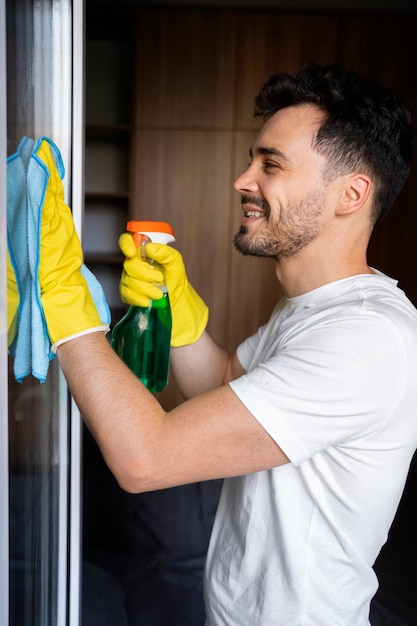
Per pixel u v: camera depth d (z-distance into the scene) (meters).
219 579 1.00
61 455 0.95
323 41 3.53
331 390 0.79
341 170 0.92
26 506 0.84
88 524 1.99
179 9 3.48
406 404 0.84
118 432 0.75
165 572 1.85
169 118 3.56
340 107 0.91
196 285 3.70
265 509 0.94
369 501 0.90
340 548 0.92
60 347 0.76
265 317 3.74
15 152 0.68
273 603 0.92
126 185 3.94
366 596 0.98
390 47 3.54
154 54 3.51
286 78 0.96
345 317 0.84
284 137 0.93
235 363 1.20
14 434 0.76
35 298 0.70
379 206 0.98
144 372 0.95
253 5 3.47
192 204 3.63
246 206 0.99
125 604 1.71
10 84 0.65
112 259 3.67
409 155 1.00
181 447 0.76
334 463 0.88
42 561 0.95
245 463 0.79
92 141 3.89
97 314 0.78
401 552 1.83
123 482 0.77
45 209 0.72
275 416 0.78
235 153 3.59
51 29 0.82
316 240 0.95
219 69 3.53
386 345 0.82
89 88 3.85
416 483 2.12
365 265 1.00
